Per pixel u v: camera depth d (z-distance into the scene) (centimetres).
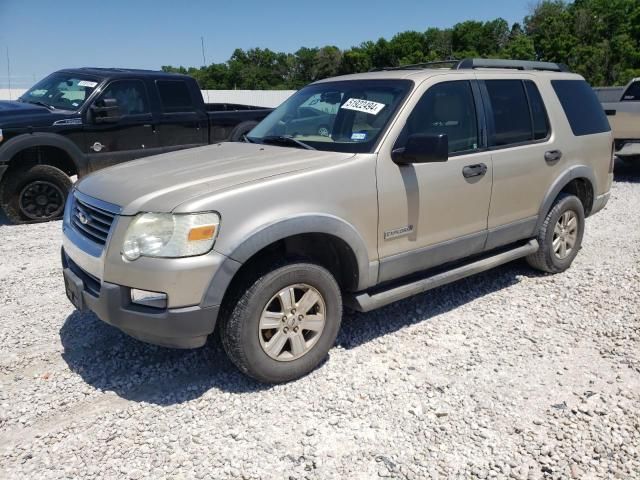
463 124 441
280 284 339
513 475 279
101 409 337
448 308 477
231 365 384
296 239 369
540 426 316
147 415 330
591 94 585
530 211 502
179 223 312
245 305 331
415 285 416
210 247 316
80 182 398
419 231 408
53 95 864
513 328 438
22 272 577
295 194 343
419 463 288
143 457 294
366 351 402
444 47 8212
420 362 386
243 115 1002
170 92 905
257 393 350
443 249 429
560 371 373
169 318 314
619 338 418
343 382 361
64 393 353
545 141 507
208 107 1084
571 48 5841
